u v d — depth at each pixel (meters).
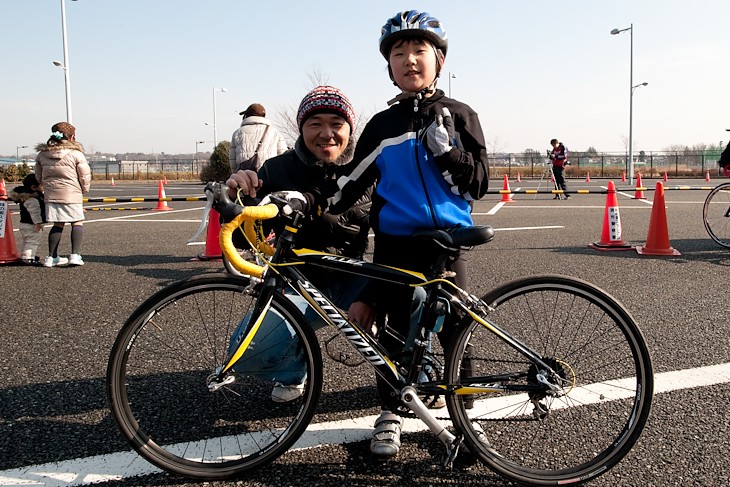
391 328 2.35
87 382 3.06
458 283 2.28
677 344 3.47
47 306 4.64
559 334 2.93
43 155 6.16
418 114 2.20
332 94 2.49
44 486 2.11
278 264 2.22
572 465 2.19
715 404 2.66
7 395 2.89
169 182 38.88
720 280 5.19
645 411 2.11
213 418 2.57
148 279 5.67
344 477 2.16
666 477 2.11
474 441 2.17
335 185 2.33
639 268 5.79
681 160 38.06
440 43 2.20
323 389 2.96
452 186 2.15
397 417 2.38
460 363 2.21
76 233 6.39
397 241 2.23
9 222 6.60
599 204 13.72
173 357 3.01
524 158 41.00
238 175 2.28
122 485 2.12
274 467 2.24
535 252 6.86
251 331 2.23
